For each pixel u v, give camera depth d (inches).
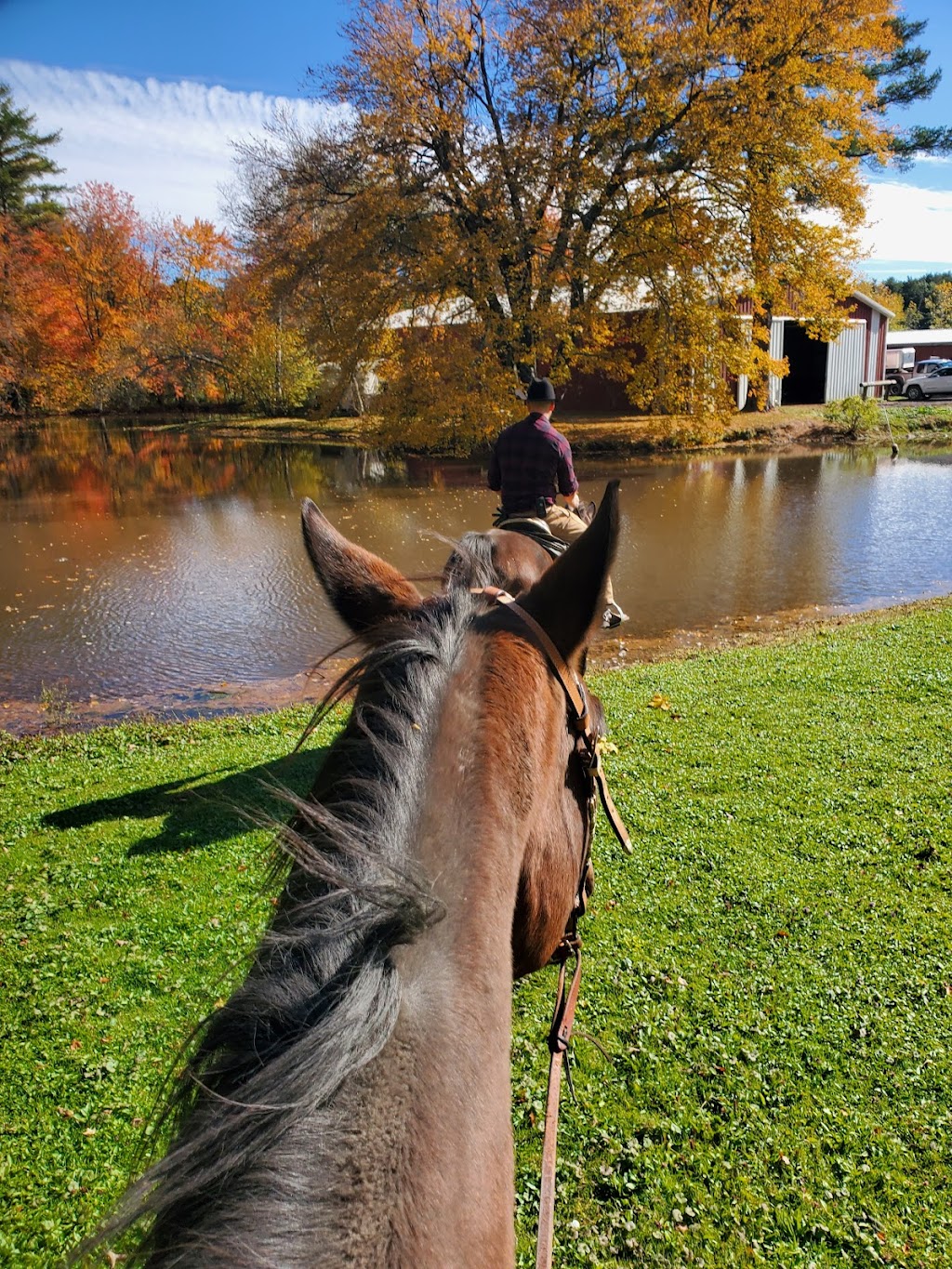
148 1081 153.0
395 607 77.2
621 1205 129.3
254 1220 34.8
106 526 856.9
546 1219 65.8
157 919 204.1
